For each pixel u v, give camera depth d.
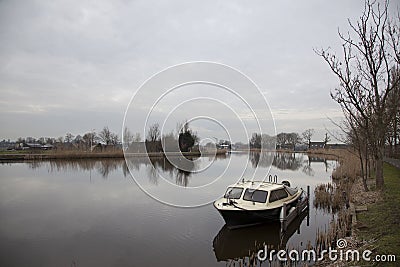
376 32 12.51
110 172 30.56
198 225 12.42
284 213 11.15
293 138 72.81
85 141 52.94
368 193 13.92
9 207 15.85
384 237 8.41
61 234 11.46
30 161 42.56
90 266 8.75
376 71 12.66
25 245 10.37
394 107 12.67
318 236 9.83
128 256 9.43
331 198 15.63
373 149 14.00
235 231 11.24
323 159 50.75
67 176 27.56
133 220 13.17
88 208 15.46
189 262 9.02
